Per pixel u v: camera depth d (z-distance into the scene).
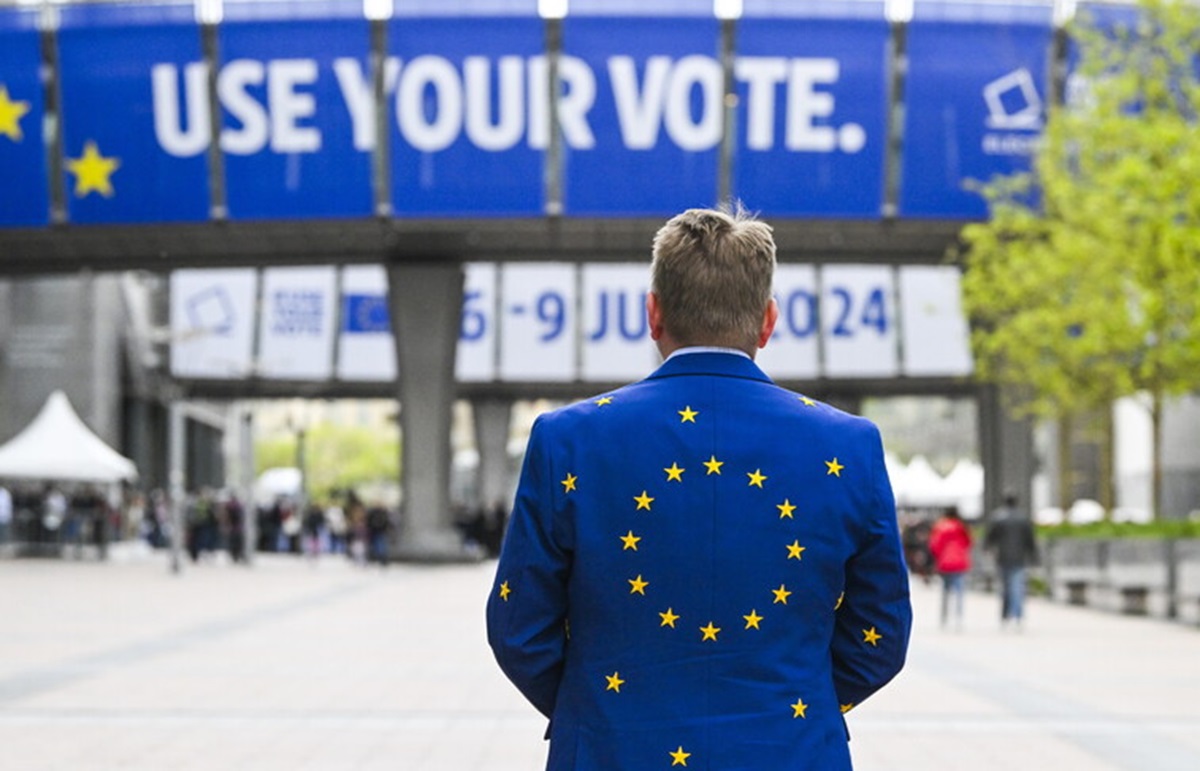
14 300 49.81
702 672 2.98
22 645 17.50
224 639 18.48
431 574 38.19
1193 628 22.75
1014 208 32.72
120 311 53.22
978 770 9.31
